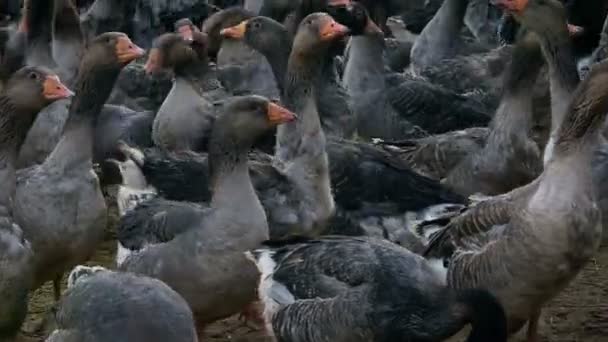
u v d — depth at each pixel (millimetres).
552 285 4211
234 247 4340
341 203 4770
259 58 5945
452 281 4320
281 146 4746
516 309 4266
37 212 4539
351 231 4746
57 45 5879
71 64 5871
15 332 4355
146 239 4430
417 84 5711
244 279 4355
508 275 4215
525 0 4918
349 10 5691
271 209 4641
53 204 4555
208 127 5406
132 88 5934
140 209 4508
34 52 5711
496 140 4984
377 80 5742
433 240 4410
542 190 4180
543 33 4918
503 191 5008
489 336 3932
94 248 4664
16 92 4500
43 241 4559
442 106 5660
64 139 4594
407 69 6539
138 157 4797
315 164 4699
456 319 3979
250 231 4352
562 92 4926
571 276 4223
